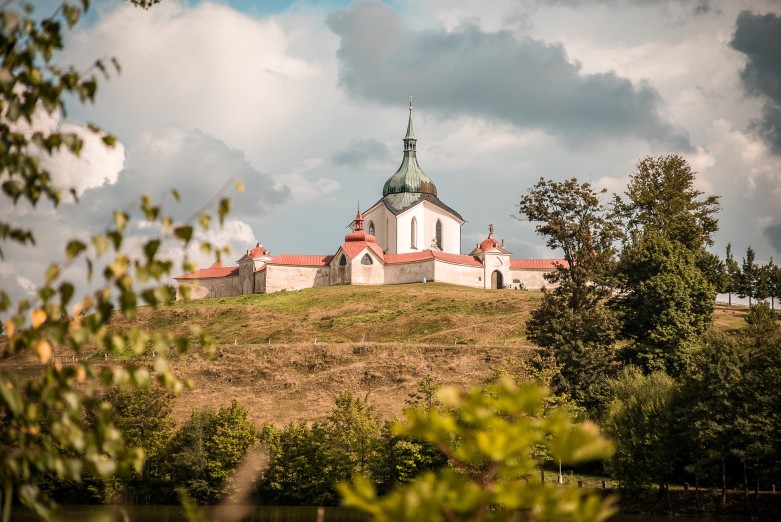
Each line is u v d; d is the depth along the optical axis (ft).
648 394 392.47
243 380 617.21
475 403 48.98
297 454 426.10
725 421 364.58
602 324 477.36
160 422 447.01
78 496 425.28
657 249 511.81
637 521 337.72
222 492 427.74
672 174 609.83
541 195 520.42
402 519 44.39
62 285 64.54
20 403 63.67
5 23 65.05
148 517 359.66
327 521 339.77
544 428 48.62
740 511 352.69
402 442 400.47
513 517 49.52
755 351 378.12
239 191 68.08
